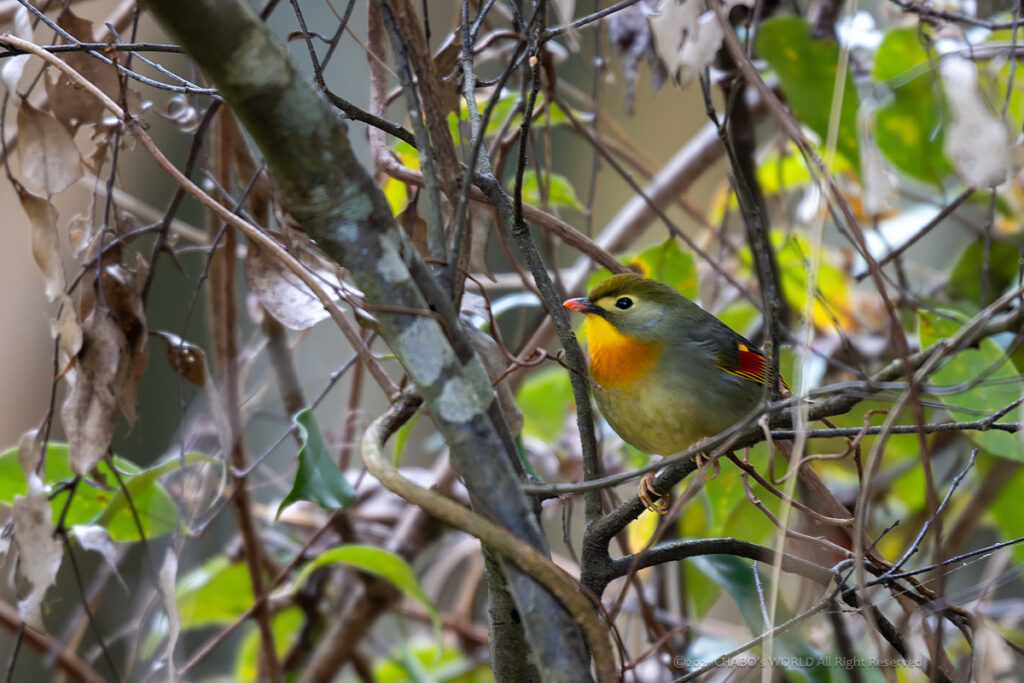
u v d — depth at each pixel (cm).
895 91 877
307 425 650
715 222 1115
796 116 866
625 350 703
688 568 967
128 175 1258
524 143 500
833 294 1016
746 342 724
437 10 1302
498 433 440
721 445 482
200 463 842
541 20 518
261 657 1004
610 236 1019
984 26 675
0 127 593
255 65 352
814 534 867
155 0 331
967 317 790
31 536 602
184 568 1023
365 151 1160
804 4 1019
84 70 641
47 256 599
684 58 578
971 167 539
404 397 543
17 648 647
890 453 1066
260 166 671
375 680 1023
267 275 659
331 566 986
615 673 392
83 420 621
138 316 658
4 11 775
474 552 1064
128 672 734
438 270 441
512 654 479
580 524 1238
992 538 1165
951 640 968
